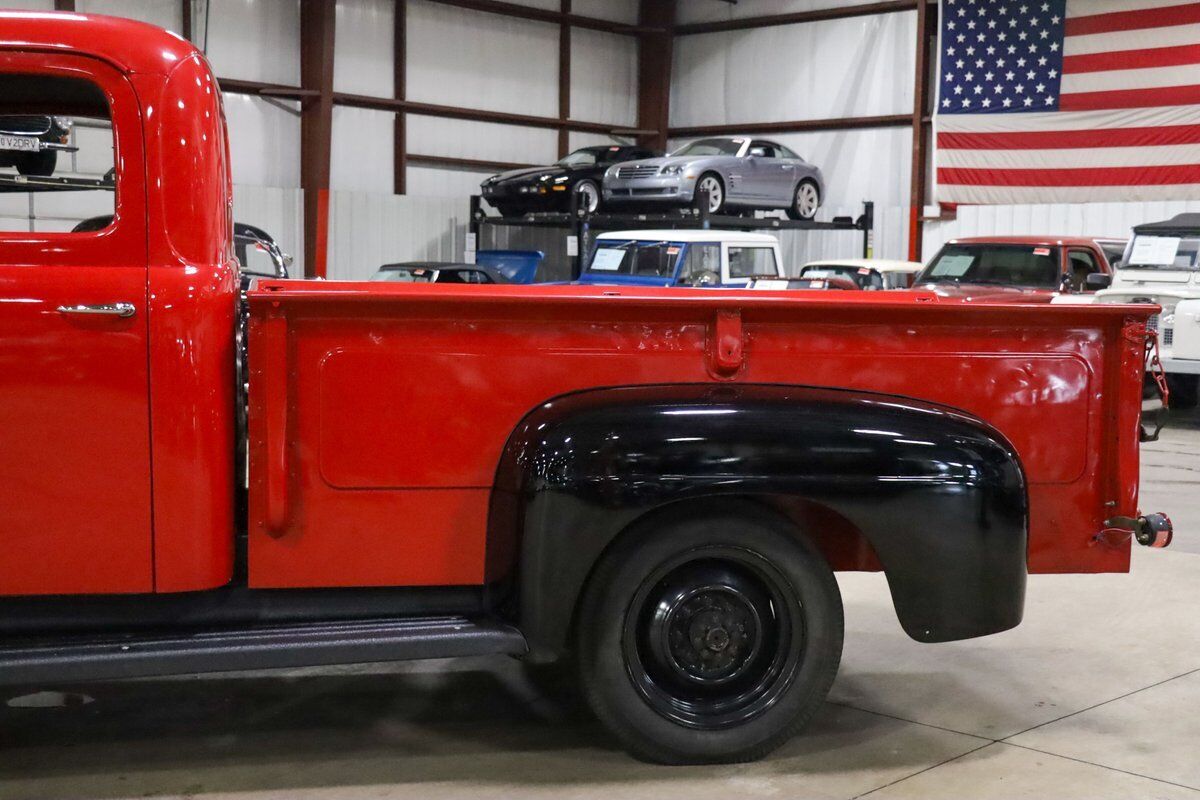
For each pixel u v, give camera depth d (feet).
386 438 9.46
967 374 10.23
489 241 64.80
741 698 10.11
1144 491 24.44
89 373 8.98
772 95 69.67
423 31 63.36
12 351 8.89
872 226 60.64
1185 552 18.97
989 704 11.94
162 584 9.23
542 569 9.19
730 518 9.58
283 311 9.07
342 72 60.54
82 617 9.30
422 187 64.34
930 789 9.74
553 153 69.87
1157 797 9.68
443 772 9.93
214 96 9.50
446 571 9.71
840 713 11.62
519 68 67.67
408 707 11.60
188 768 9.98
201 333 9.13
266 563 9.43
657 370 9.83
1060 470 10.44
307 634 9.24
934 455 9.52
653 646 9.86
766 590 9.99
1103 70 53.88
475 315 9.47
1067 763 10.37
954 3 56.29
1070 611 15.49
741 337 9.86
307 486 9.40
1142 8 52.75
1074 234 57.06
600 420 9.27
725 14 70.79
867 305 9.82
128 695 11.88
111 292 8.98
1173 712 11.76
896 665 13.24
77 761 10.11
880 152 65.77
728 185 53.36
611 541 9.53
